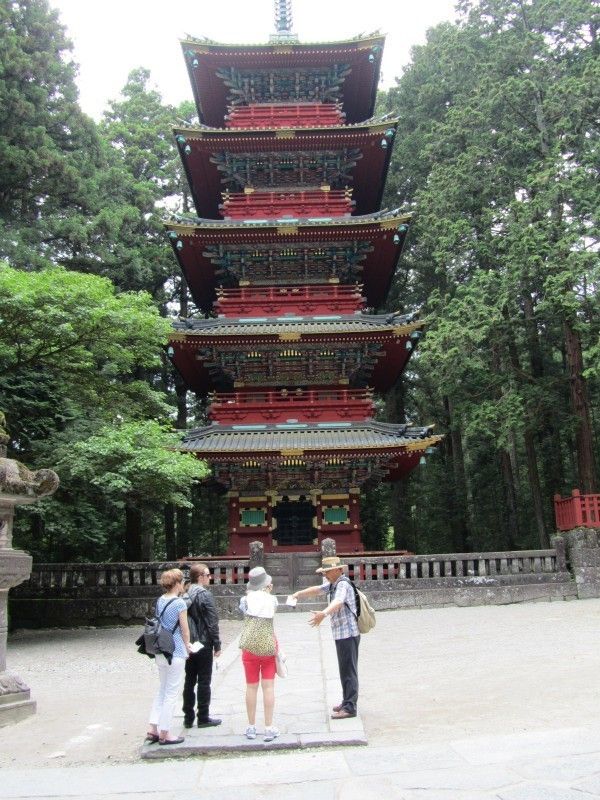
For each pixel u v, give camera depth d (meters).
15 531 29.30
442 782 5.97
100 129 43.62
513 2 34.84
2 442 11.09
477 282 30.89
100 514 27.67
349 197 33.78
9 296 17.98
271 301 31.88
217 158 32.88
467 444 40.31
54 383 22.69
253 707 7.98
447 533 41.59
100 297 19.09
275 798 5.92
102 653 16.95
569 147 31.45
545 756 6.51
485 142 33.69
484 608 22.11
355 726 8.21
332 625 8.98
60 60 36.25
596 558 23.50
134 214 37.31
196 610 8.66
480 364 29.41
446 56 37.72
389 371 34.06
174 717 9.19
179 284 43.91
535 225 29.00
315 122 34.16
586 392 30.92
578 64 33.25
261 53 32.88
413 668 12.64
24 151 31.70
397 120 31.17
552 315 30.73
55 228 32.91
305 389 31.88
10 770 7.23
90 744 8.44
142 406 23.08
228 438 29.22
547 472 36.31
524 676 11.18
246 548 29.22
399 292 44.31
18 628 22.23
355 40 32.59
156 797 6.14
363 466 29.22
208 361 31.22
